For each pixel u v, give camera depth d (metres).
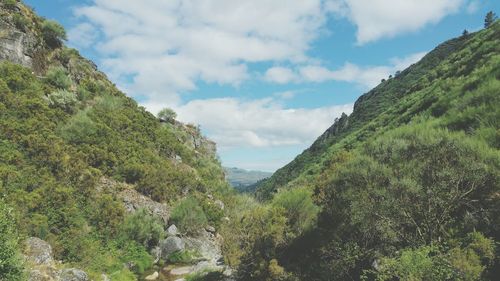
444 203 9.64
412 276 7.57
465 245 8.70
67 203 17.70
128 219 19.77
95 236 17.69
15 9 28.98
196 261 20.17
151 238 20.19
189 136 43.62
